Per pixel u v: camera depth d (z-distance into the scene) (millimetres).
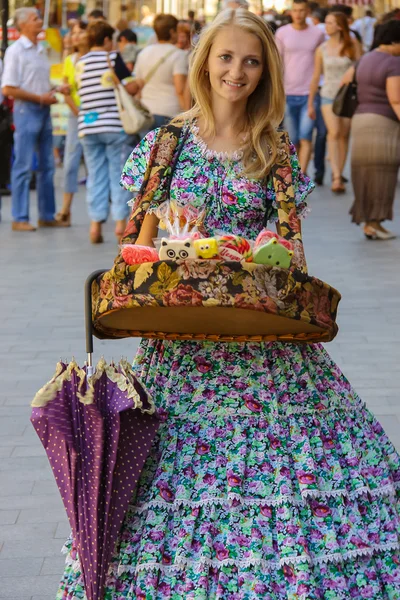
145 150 4293
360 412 4297
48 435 3891
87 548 3807
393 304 10031
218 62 4086
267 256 3701
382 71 12625
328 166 21875
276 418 4008
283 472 3914
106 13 31984
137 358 4254
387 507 4090
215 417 4020
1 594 4910
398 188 18016
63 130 19969
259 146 4141
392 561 3971
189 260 3648
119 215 13414
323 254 12430
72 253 12891
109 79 12914
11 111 17078
